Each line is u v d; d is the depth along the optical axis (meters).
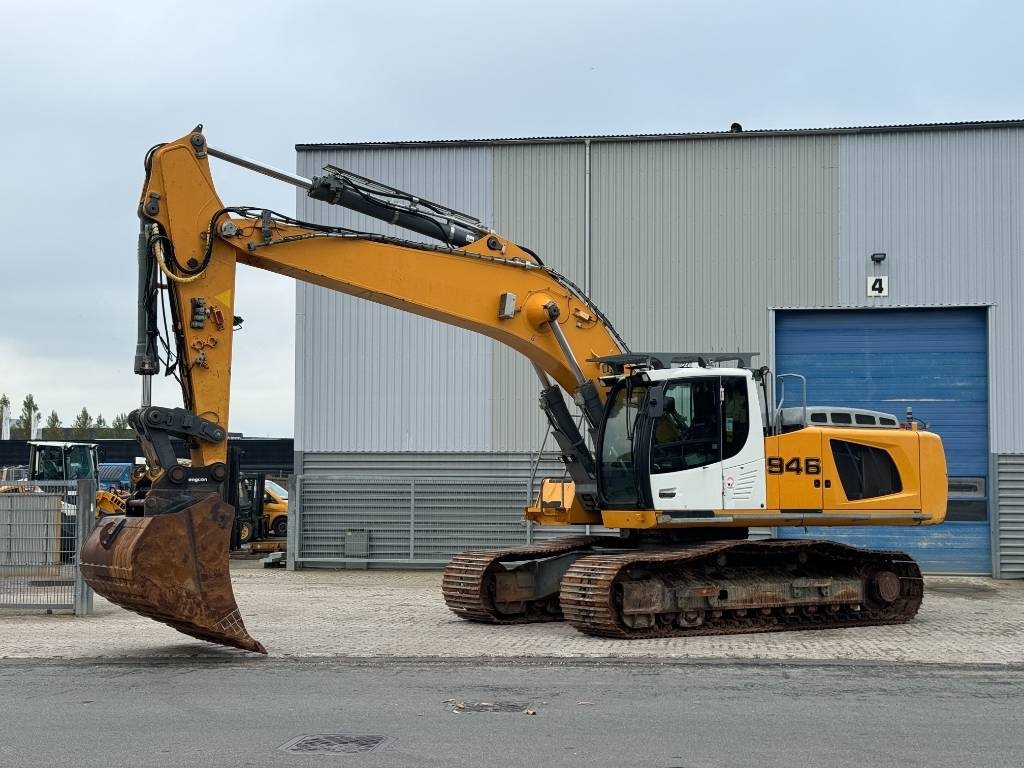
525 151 21.69
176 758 6.87
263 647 11.14
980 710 8.43
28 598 14.66
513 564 14.02
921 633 13.13
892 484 14.14
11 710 8.38
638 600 12.35
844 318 21.12
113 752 7.04
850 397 21.02
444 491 21.52
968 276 20.69
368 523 21.61
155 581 9.98
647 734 7.57
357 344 21.91
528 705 8.56
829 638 12.60
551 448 21.41
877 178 20.95
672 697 8.90
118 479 51.94
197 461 10.80
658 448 12.89
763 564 13.83
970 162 20.78
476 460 21.59
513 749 7.11
